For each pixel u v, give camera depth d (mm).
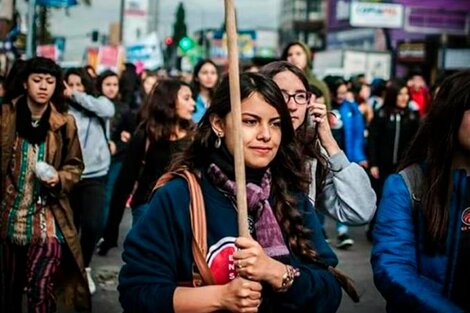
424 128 3107
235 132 2604
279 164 2891
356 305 6754
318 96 5688
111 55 23453
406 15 44500
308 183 2930
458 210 2977
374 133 9711
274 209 2854
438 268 2971
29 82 5109
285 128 2838
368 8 43469
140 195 5848
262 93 2752
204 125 2809
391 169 9656
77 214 6852
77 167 5336
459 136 3023
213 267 2688
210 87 8227
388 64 38000
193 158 2803
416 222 3045
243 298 2553
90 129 6957
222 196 2752
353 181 3666
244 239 2584
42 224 5172
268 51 65000
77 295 5500
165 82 5844
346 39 54844
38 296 5066
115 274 7703
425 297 2846
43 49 20906
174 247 2713
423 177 3074
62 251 5426
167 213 2719
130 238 2748
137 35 46688
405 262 2975
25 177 5156
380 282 2973
